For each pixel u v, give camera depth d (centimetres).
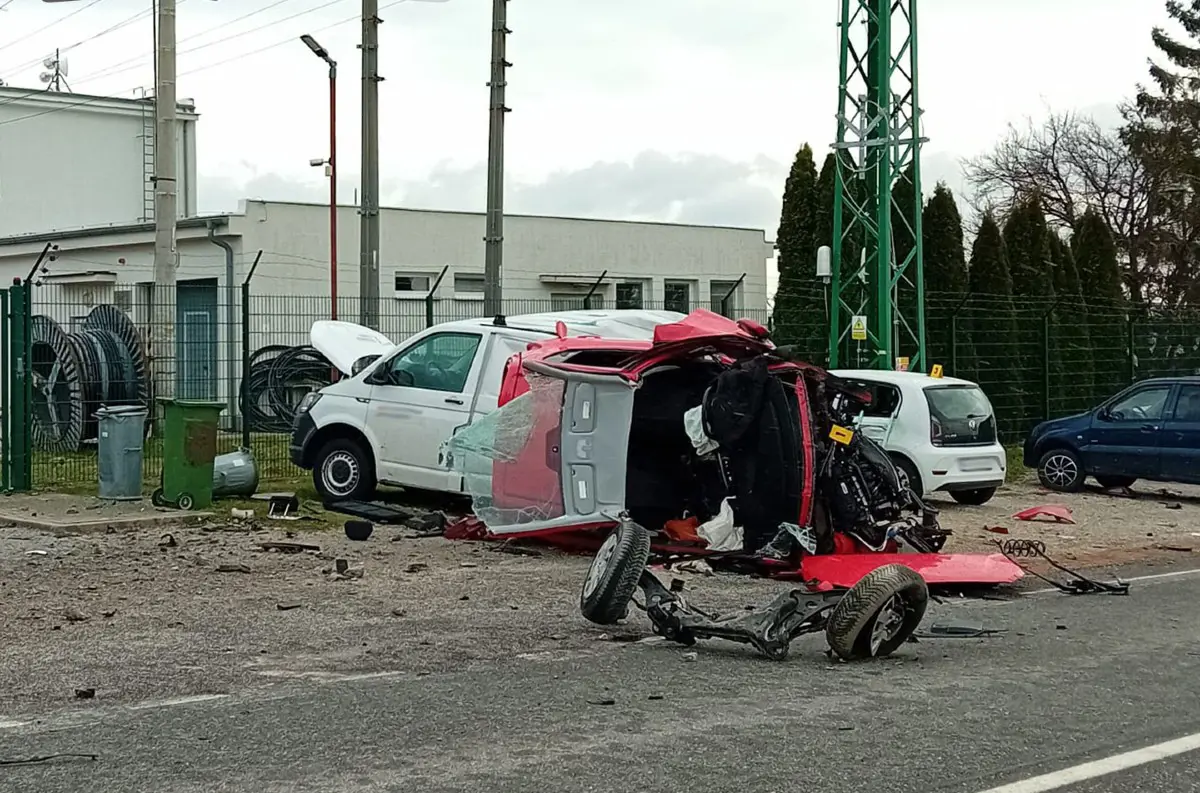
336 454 1403
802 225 2606
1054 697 673
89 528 1213
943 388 1602
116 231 2944
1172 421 1800
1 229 4259
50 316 2016
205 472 1341
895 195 2594
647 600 813
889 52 2077
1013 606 985
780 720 612
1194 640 845
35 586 956
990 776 528
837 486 1063
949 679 715
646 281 3547
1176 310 2916
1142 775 536
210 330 1981
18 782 507
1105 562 1265
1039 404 2530
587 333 1377
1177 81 4644
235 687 678
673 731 589
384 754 548
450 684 687
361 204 2280
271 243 2822
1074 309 2673
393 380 1388
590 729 591
